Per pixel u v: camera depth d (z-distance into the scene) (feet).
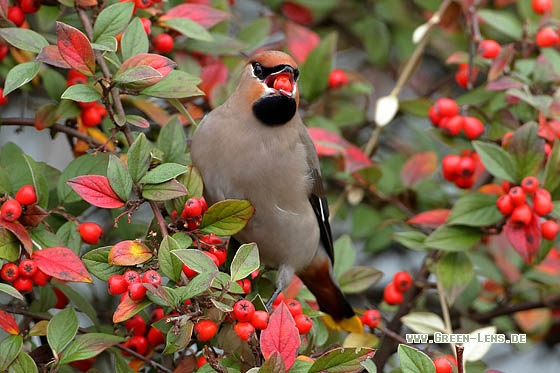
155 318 24.99
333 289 29.66
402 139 38.47
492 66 29.91
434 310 34.47
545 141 29.40
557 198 28.25
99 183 22.39
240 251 20.99
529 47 32.71
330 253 30.63
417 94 40.06
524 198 26.66
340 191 35.58
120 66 22.94
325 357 20.11
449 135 31.19
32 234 23.16
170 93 23.81
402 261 39.42
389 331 28.48
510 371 38.86
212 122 27.55
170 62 22.99
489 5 38.14
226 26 31.73
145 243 22.63
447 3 33.78
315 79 32.81
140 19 24.71
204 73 30.60
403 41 38.45
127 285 21.26
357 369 20.21
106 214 33.63
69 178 24.70
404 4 38.45
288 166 27.71
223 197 27.71
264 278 29.45
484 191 29.63
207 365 21.40
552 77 30.68
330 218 33.58
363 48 39.68
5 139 36.22
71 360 21.66
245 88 27.30
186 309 20.71
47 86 27.25
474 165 30.35
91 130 27.43
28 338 24.77
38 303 25.84
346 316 29.50
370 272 29.66
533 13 33.65
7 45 26.99
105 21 23.73
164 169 22.70
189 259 20.44
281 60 27.17
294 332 20.21
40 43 23.25
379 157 38.81
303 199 28.53
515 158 27.04
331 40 32.68
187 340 20.31
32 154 37.63
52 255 22.36
